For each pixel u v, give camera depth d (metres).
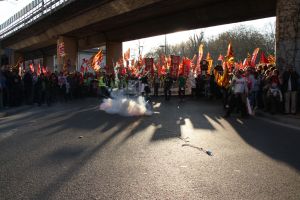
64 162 7.48
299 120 13.09
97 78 30.23
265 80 16.16
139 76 27.94
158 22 32.75
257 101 17.34
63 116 15.99
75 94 28.16
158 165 7.19
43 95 22.98
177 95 32.34
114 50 41.09
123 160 7.61
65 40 41.69
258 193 5.56
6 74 20.62
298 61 16.78
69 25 38.53
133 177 6.38
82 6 33.06
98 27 37.34
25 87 22.59
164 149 8.70
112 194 5.51
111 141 9.77
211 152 8.32
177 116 15.68
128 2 28.33
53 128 12.32
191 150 8.59
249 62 23.81
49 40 46.25
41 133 11.29
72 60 42.38
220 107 20.31
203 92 29.12
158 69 34.81
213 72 26.39
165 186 5.88
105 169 6.91
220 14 27.59
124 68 29.92
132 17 31.97
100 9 31.95
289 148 8.86
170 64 32.47
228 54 21.28
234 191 5.64
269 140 9.93
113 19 32.69
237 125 12.87
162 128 12.12
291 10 16.88
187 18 30.00
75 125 12.96
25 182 6.15
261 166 7.14
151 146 9.05
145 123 13.38
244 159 7.71
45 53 60.94
